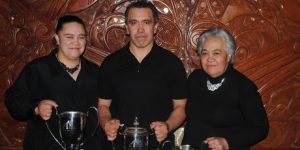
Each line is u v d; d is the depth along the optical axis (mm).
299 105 3279
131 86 2754
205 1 3234
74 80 2777
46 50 3250
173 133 2797
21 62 3260
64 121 2355
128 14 2727
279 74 3266
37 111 2650
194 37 3236
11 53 3262
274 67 3260
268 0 3248
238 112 2648
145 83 2752
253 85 2682
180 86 2791
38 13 3240
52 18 3236
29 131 2762
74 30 2699
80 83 2787
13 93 2730
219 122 2641
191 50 3238
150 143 2689
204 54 2650
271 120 3279
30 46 3250
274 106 3271
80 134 2383
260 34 3250
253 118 2572
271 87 3266
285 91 3273
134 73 2770
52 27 3236
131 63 2785
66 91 2750
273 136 3283
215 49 2609
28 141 2746
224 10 3234
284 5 3250
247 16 3244
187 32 3238
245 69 3246
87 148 2803
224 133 2623
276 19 3254
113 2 3232
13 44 3256
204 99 2707
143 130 2293
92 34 3240
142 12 2693
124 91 2754
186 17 3240
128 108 2752
